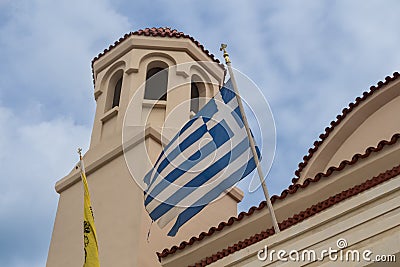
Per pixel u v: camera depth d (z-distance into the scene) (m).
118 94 22.69
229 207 20.12
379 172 14.45
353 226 12.06
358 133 18.28
